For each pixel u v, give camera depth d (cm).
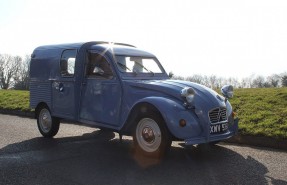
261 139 681
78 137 784
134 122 589
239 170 504
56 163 548
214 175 479
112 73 632
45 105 791
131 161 555
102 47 669
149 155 561
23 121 1073
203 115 542
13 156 596
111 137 782
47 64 781
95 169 511
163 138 536
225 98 628
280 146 655
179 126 519
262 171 500
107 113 633
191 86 591
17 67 5966
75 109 698
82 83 685
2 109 1361
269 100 972
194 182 448
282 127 703
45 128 792
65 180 460
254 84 3941
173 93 555
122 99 607
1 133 838
